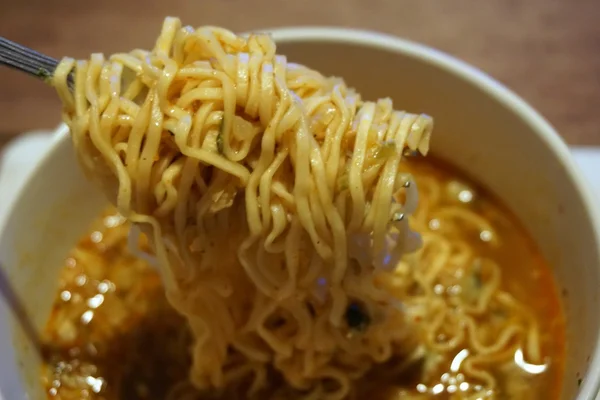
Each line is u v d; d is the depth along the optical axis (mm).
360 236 192
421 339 226
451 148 242
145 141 182
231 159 182
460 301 232
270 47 187
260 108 181
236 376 220
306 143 180
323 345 208
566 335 213
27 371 214
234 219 195
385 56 230
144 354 229
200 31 186
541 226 228
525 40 293
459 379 221
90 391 224
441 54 228
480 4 303
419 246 202
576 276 210
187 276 199
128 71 188
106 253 243
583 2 302
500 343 224
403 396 219
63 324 232
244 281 209
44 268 227
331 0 307
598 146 269
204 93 181
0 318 206
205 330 209
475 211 244
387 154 182
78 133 181
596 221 202
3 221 212
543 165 218
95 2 307
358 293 202
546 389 214
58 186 227
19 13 304
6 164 256
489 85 223
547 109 277
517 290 231
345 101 189
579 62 287
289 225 188
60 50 293
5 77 290
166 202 186
